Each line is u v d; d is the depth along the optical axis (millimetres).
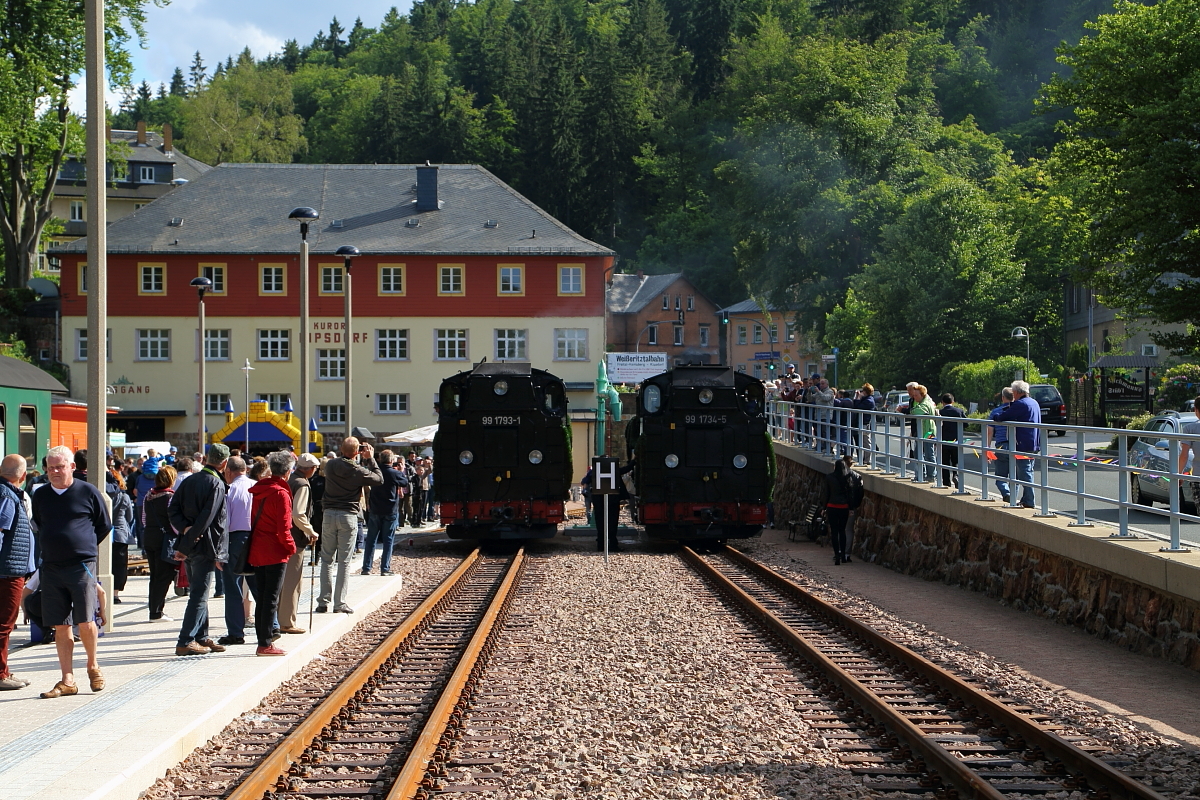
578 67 112938
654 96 109438
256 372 60125
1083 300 65250
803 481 30297
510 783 7676
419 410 60156
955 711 9727
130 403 59531
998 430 18219
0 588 10336
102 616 13406
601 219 107062
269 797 7402
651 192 110125
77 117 58031
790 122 71250
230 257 59875
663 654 12531
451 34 130625
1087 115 37312
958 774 7426
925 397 22359
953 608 16109
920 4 100625
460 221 62438
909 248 63469
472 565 22609
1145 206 34344
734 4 111750
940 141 77188
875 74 72062
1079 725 9164
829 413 28922
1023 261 66312
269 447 41094
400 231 61594
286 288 60094
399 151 101688
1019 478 17438
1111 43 36062
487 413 25734
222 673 10789
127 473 23344
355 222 62188
